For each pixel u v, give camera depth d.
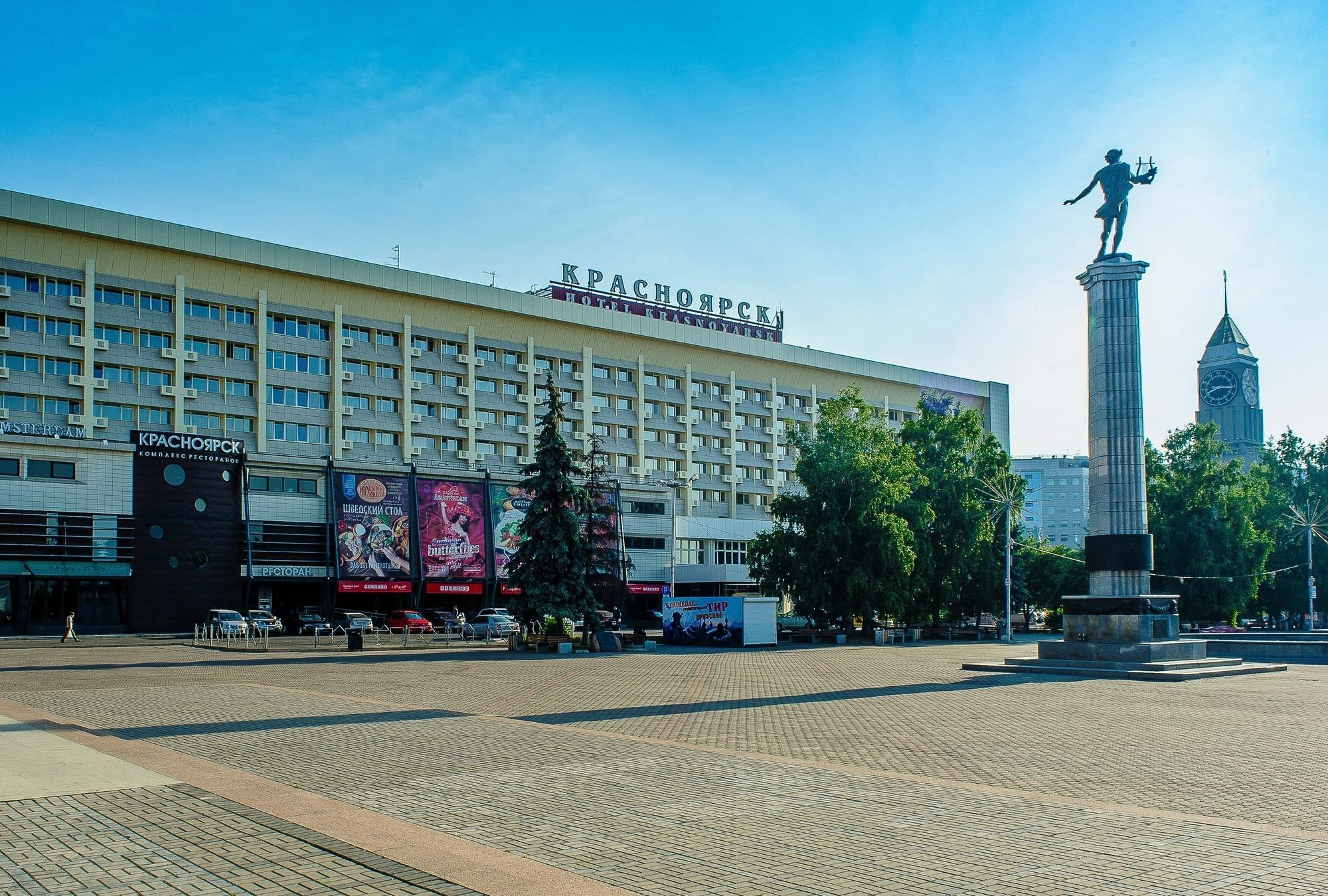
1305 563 82.19
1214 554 67.81
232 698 23.55
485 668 37.00
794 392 115.44
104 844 9.17
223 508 66.50
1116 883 8.38
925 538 69.69
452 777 13.15
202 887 7.87
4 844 9.17
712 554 96.81
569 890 7.91
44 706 21.52
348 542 70.75
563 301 96.81
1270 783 13.59
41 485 60.28
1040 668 35.34
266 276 81.00
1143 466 37.44
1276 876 8.61
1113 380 37.66
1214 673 34.88
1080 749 16.69
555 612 50.50
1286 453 94.44
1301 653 42.34
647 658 44.22
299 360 82.50
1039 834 10.12
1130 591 36.81
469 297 90.56
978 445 78.69
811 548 65.94
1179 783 13.55
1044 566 85.69
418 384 87.94
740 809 11.24
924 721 20.59
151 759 13.68
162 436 64.69
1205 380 169.88
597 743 16.44
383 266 86.12
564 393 97.00
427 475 75.25
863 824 10.51
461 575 75.44
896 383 124.38
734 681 31.14
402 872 8.30
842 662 41.69
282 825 9.89
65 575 60.41
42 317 71.50
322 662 40.03
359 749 15.62
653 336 102.25
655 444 102.62
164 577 63.75
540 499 52.59
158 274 76.12
